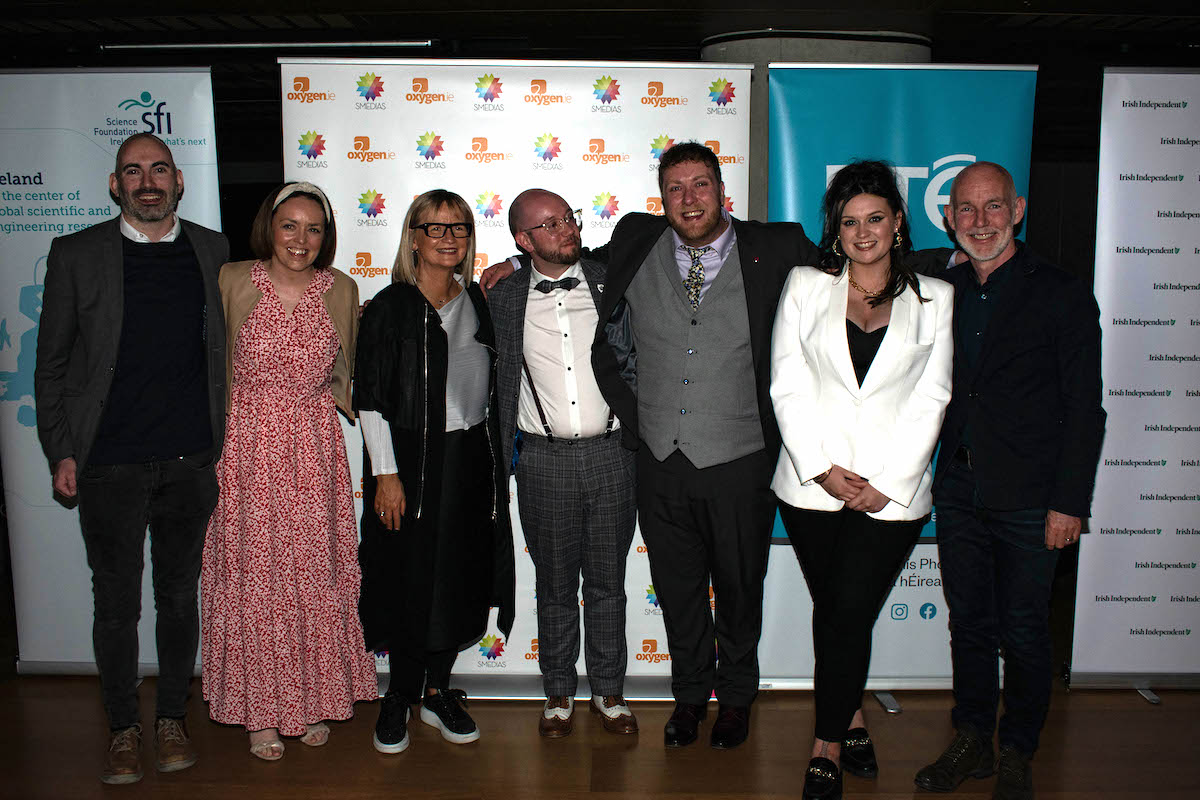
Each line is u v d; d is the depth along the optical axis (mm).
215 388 2553
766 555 2705
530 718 2986
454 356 2588
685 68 2969
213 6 3127
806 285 2348
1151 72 2936
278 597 2562
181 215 3086
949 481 2523
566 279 2598
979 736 2596
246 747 2785
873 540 2271
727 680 2770
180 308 2537
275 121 6094
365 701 2943
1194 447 3062
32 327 3125
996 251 2318
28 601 3250
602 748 2773
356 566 2725
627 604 3125
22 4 3090
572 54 4008
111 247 2479
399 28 3488
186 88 3041
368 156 3000
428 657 2828
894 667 3160
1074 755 2723
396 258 2611
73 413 2498
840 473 2256
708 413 2510
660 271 2555
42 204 3086
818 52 3328
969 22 3275
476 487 2648
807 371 2338
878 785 2551
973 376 2398
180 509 2588
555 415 2617
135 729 2639
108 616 2586
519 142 2998
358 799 2484
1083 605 3135
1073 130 6891
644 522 2684
